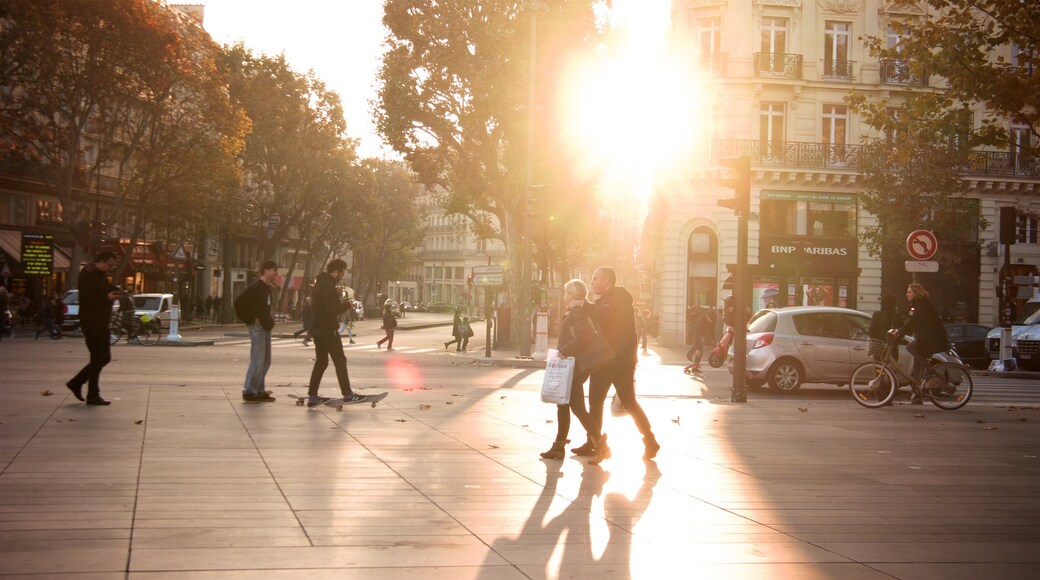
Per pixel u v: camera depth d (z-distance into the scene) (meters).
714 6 42.38
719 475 8.15
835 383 19.25
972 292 42.88
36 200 52.25
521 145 37.81
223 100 46.34
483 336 56.53
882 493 7.48
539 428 11.09
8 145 42.31
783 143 41.94
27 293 50.75
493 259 119.06
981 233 42.72
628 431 11.25
